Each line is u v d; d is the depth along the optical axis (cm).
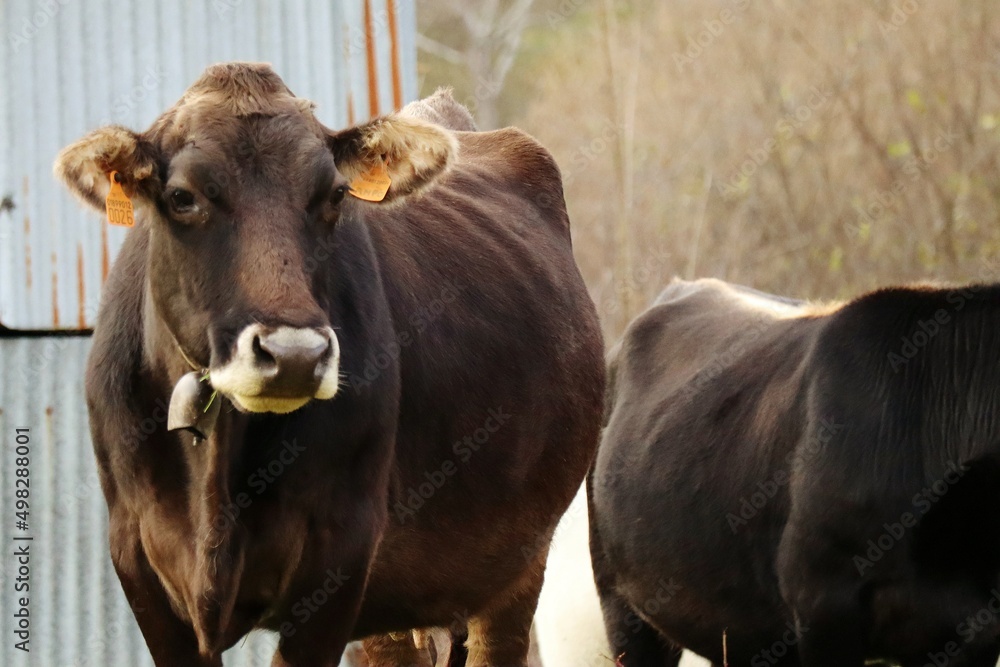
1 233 1188
